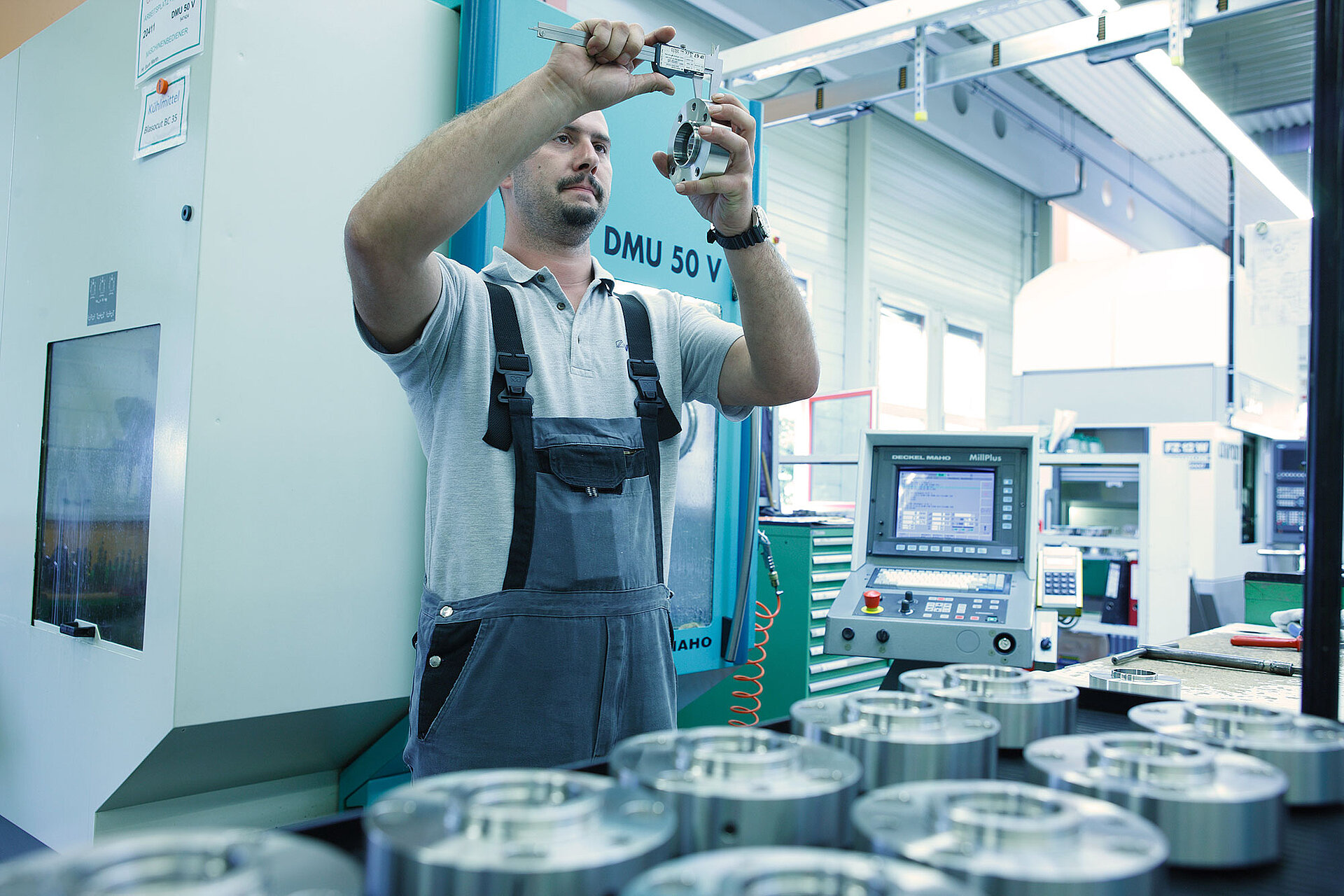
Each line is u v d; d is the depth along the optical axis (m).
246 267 1.67
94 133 1.93
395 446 1.90
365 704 1.85
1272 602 2.47
